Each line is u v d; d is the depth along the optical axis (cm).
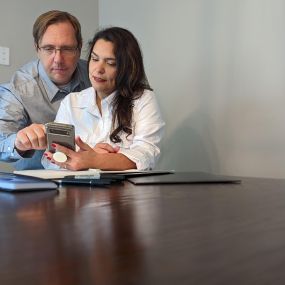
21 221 42
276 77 156
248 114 166
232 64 172
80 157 99
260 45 161
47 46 159
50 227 39
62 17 161
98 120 143
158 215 45
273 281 24
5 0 208
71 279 24
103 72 136
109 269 26
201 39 185
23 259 28
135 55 138
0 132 152
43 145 102
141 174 97
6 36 209
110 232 37
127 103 137
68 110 147
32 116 168
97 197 61
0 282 24
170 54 201
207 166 184
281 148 155
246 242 33
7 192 65
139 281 24
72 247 31
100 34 140
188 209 50
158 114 139
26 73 172
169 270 26
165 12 203
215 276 25
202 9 183
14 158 126
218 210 49
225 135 176
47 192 67
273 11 155
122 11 231
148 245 32
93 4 246
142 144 128
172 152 202
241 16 167
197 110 188
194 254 29
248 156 167
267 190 72
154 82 212
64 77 165
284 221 42
